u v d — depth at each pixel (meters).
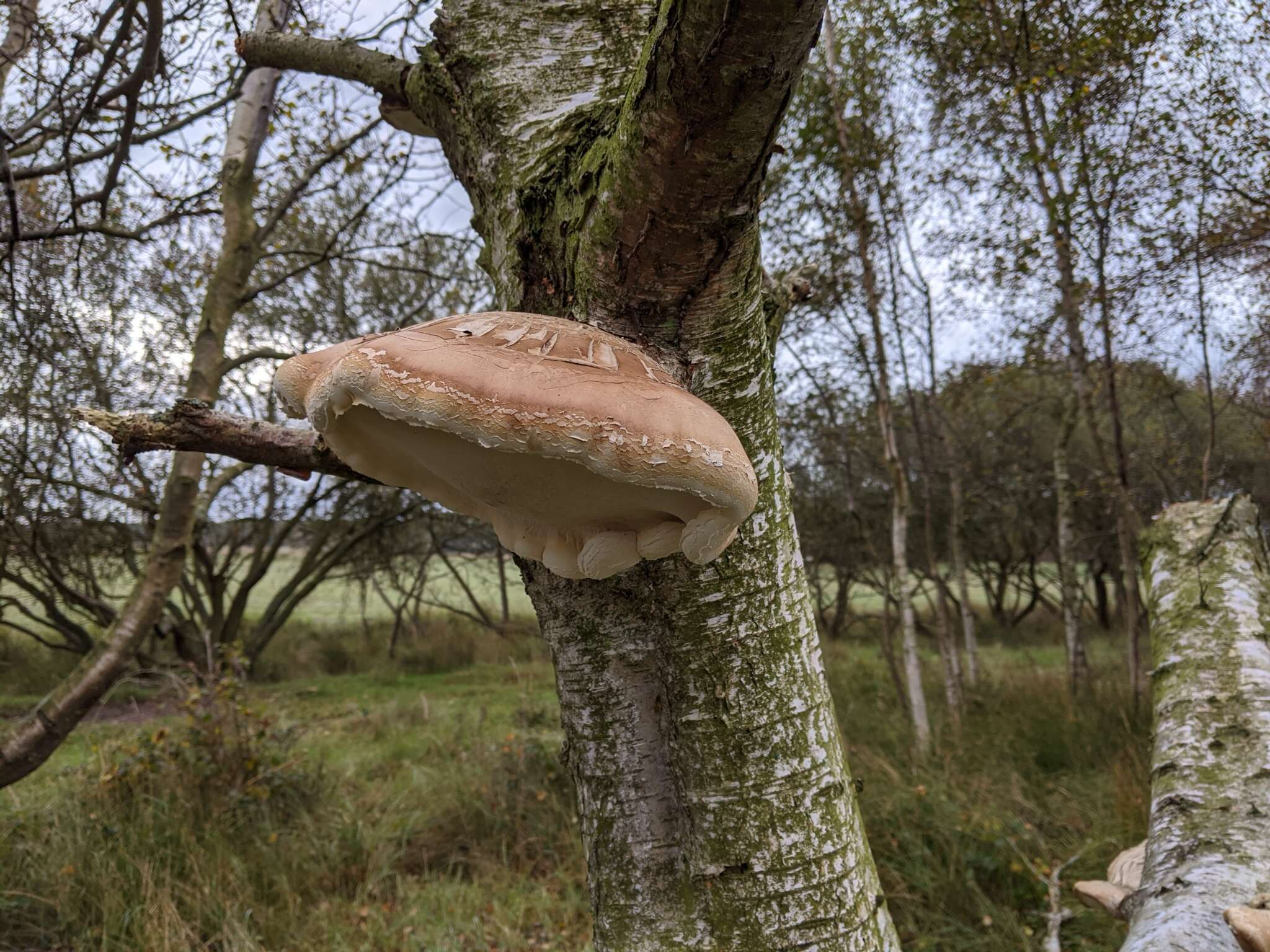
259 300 10.91
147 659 11.98
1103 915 3.94
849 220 7.78
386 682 12.90
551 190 1.40
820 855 1.40
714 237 1.15
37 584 12.47
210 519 11.98
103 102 4.42
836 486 13.40
